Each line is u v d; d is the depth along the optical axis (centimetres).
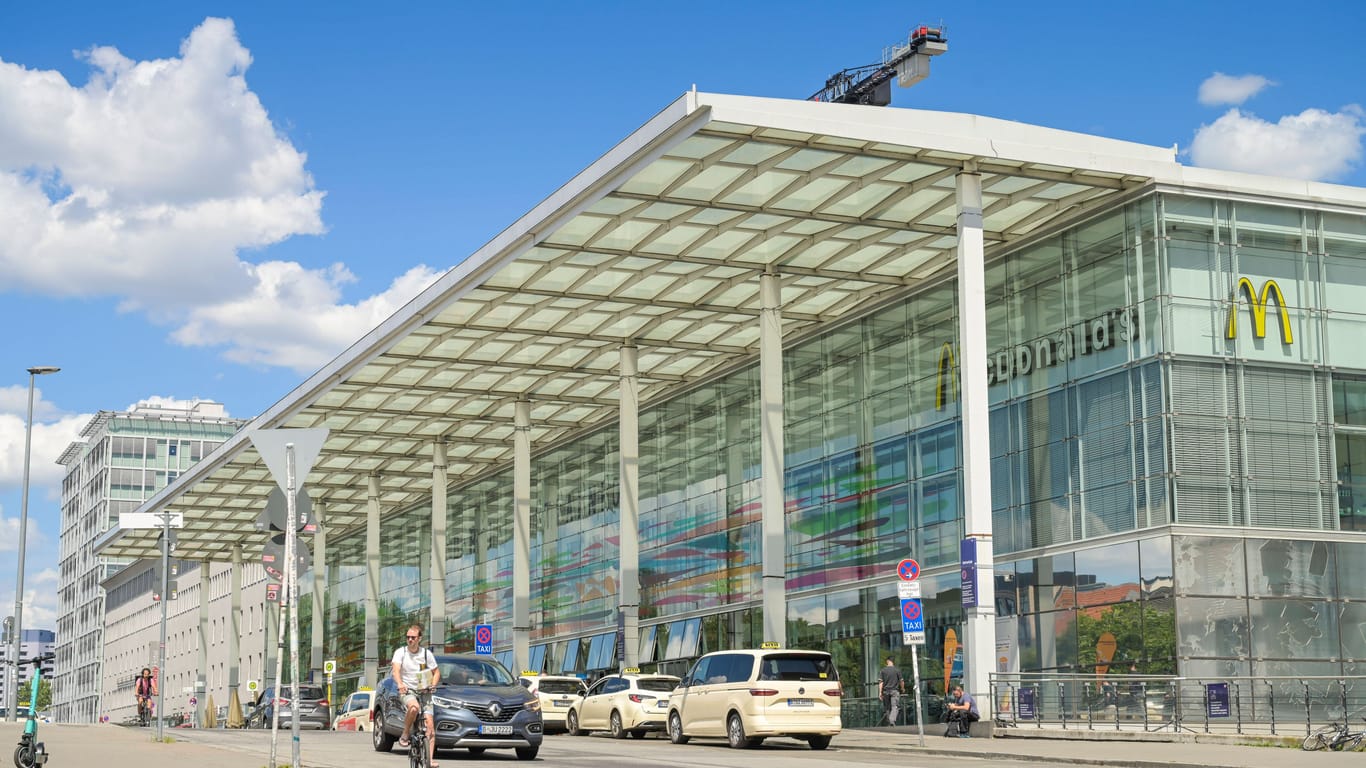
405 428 5756
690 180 3180
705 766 2041
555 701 3581
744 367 4834
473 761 2184
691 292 4044
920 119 3055
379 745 2355
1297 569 3153
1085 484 3328
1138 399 3200
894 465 4028
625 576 4400
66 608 17038
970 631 3030
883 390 4106
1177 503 3084
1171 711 2959
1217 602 3066
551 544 6134
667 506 5253
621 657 4381
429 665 1675
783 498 4097
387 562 7894
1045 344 3500
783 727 2620
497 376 4978
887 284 3981
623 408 4522
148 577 12644
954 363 3809
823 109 2936
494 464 6581
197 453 15888
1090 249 3378
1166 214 3203
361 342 4556
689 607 5044
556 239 3559
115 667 13725
